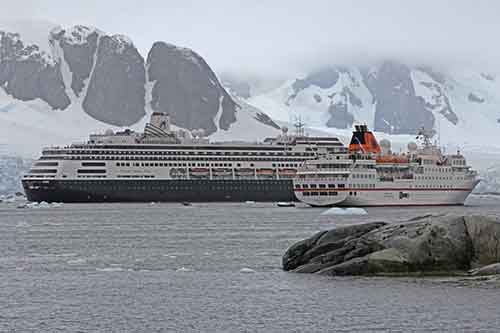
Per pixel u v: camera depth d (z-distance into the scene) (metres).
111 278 125.62
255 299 105.19
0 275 129.38
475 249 114.12
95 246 182.88
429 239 114.88
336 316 94.06
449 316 92.69
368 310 96.44
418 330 87.44
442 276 113.38
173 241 195.00
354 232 122.62
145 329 89.94
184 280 122.44
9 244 189.50
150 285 117.81
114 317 95.69
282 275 122.25
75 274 130.38
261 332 88.00
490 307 96.25
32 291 113.00
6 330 89.62
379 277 114.69
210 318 94.75
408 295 103.06
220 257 155.88
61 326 91.38
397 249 115.62
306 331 88.06
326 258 122.06
